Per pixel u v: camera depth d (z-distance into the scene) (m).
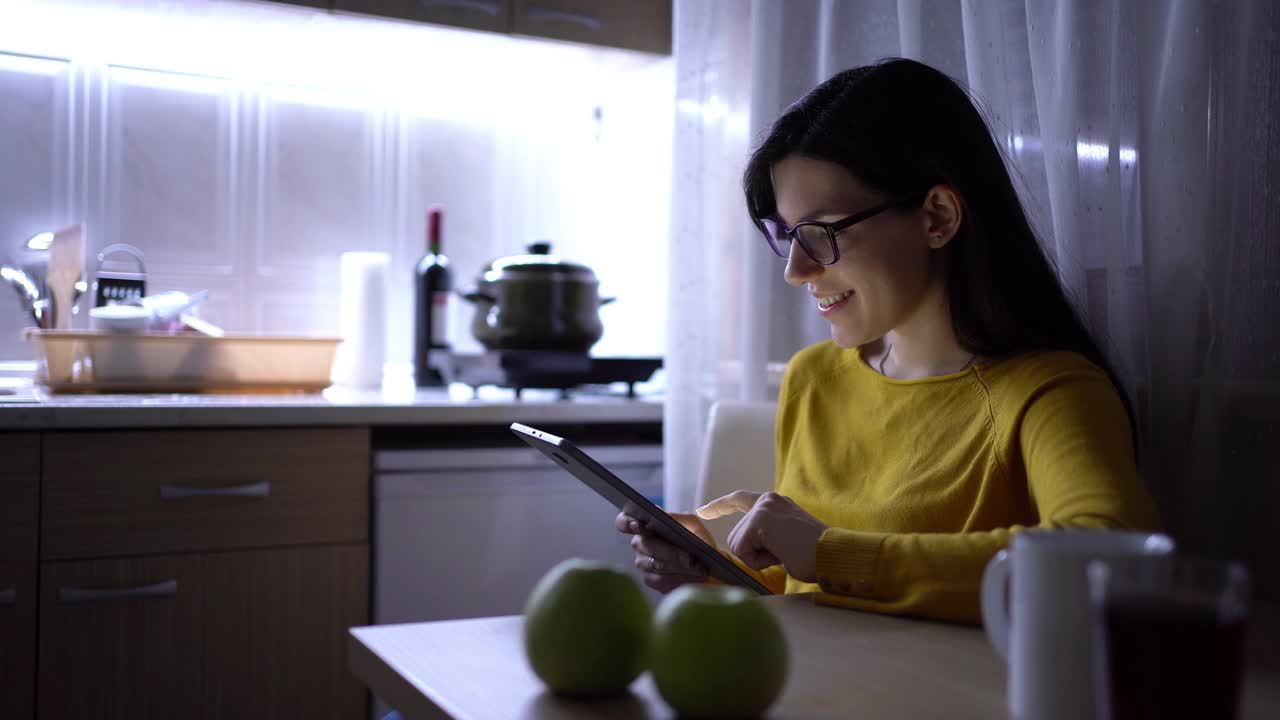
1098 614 0.51
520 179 2.74
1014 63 1.34
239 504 1.78
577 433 2.26
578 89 2.73
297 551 1.82
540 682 0.68
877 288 1.13
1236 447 1.19
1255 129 1.17
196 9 2.08
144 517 1.71
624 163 2.75
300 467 1.82
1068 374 1.05
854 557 0.88
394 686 0.71
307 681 1.83
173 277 2.38
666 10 2.40
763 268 1.83
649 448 2.12
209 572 1.75
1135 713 0.48
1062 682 0.56
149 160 2.35
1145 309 1.24
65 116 2.28
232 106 2.42
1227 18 1.18
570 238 2.82
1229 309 1.19
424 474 1.90
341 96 2.53
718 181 1.94
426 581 1.91
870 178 1.10
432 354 2.39
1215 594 0.48
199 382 2.01
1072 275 1.27
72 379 1.91
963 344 1.13
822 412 1.27
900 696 0.64
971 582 0.82
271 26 2.19
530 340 2.06
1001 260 1.13
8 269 2.14
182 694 1.74
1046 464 0.97
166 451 1.72
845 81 1.14
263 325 2.47
